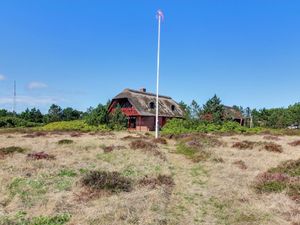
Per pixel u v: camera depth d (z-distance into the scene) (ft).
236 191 34.22
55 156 53.72
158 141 83.41
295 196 31.68
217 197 32.71
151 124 184.96
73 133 113.80
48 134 109.19
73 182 35.94
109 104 189.47
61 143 72.28
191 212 28.58
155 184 35.81
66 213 26.71
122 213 26.09
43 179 37.27
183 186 37.04
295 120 209.56
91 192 32.19
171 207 29.73
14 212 27.02
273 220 26.45
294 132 131.23
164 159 53.98
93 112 147.02
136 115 178.19
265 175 38.45
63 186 34.63
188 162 53.36
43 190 33.04
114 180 34.47
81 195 31.42
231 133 119.03
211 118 144.56
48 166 44.60
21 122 190.39
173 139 98.02
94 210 26.81
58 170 42.04
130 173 41.98
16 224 24.54
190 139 81.76
